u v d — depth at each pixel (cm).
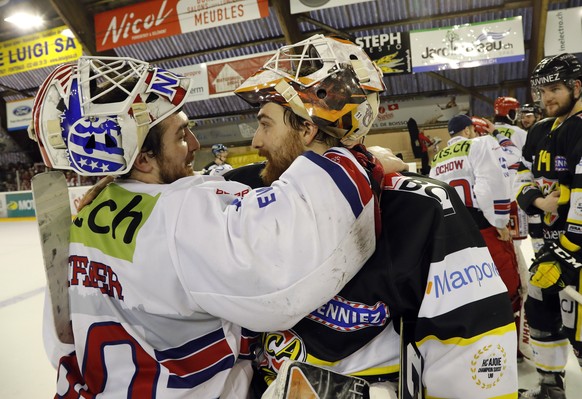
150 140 74
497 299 73
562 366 177
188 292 65
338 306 75
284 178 68
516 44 721
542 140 180
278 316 63
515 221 250
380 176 75
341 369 76
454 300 71
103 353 68
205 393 69
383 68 785
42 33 965
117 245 69
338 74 71
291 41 842
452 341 71
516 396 73
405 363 68
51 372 230
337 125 72
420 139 945
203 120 1148
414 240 73
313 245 62
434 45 758
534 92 172
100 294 69
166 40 959
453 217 75
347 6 840
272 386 67
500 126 335
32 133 75
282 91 72
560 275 147
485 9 791
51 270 70
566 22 719
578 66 158
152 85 71
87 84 69
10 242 704
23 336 282
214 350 71
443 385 73
